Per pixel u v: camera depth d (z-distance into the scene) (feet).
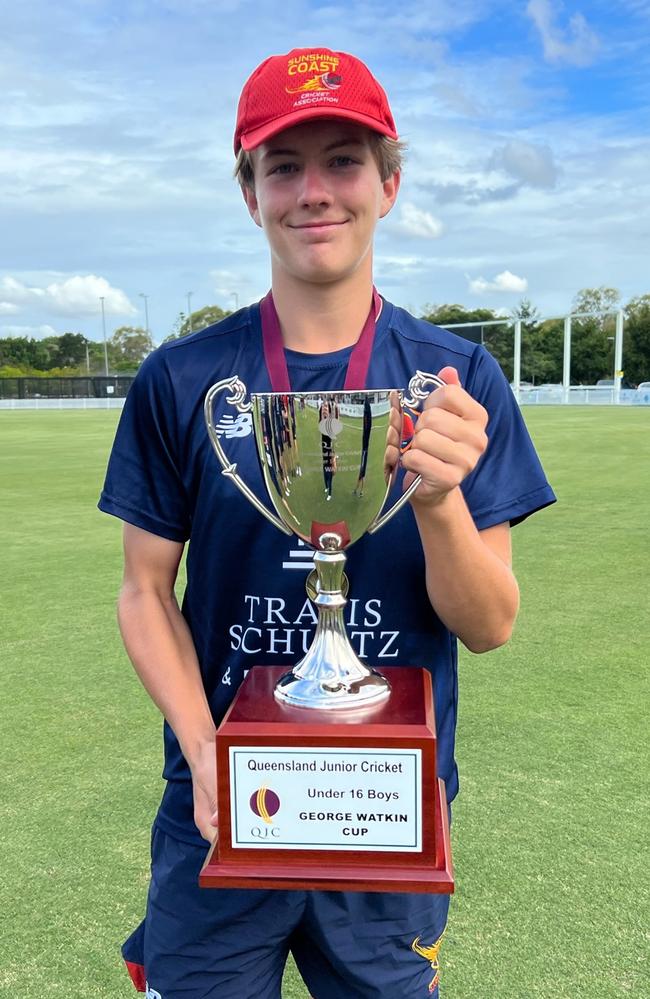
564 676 11.50
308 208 3.84
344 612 4.27
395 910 4.32
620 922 6.46
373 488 3.85
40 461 45.44
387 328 4.37
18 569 18.70
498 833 7.65
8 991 5.94
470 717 10.18
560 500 27.58
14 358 254.47
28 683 11.62
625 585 16.34
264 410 3.77
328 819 3.35
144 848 7.60
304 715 3.44
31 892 6.98
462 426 3.38
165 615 4.51
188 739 4.05
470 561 3.73
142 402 4.44
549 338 208.13
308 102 3.71
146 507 4.47
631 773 8.77
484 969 6.00
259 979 4.43
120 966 6.16
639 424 72.02
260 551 4.26
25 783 8.80
